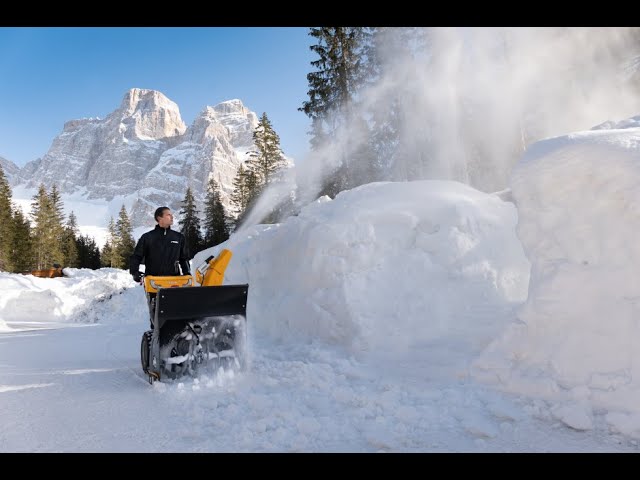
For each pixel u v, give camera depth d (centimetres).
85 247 7988
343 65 2392
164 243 480
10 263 5641
